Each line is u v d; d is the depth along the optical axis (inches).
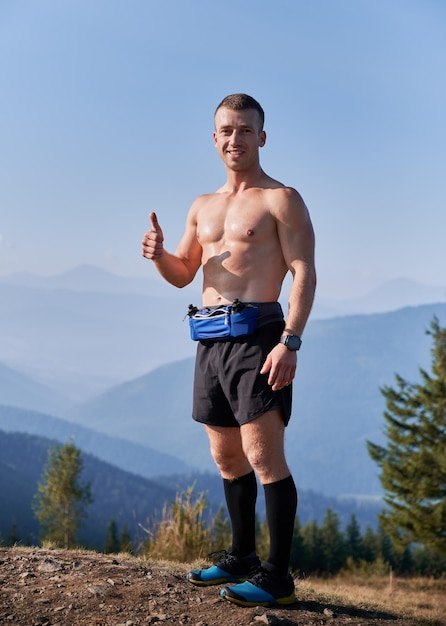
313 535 2659.9
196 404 161.9
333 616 162.6
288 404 152.9
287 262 154.1
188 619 150.9
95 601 158.4
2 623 148.5
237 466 165.9
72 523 1290.6
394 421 874.1
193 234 166.4
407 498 853.8
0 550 209.6
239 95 159.2
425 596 391.5
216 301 155.9
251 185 159.2
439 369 876.0
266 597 158.1
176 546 350.6
